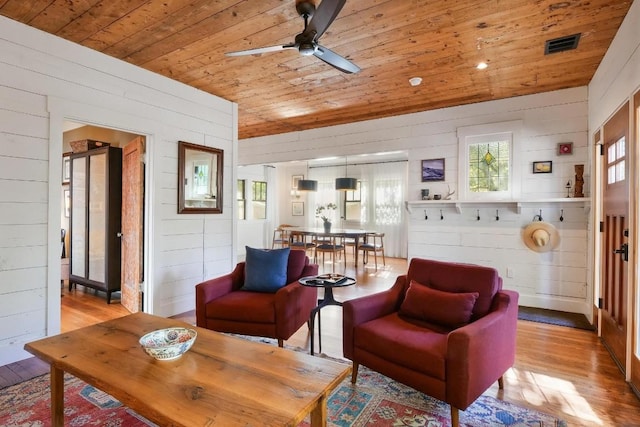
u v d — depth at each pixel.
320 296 4.74
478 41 2.87
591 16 2.50
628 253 2.42
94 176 4.62
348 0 2.31
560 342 3.09
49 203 2.85
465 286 2.35
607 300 3.01
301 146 5.91
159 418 1.24
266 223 10.23
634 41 2.32
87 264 4.69
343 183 7.59
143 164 3.74
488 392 2.26
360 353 2.25
